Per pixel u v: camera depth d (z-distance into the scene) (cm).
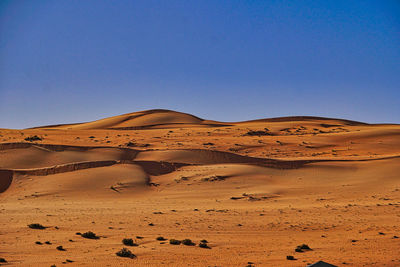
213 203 7362
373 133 16800
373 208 6462
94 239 4053
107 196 8062
